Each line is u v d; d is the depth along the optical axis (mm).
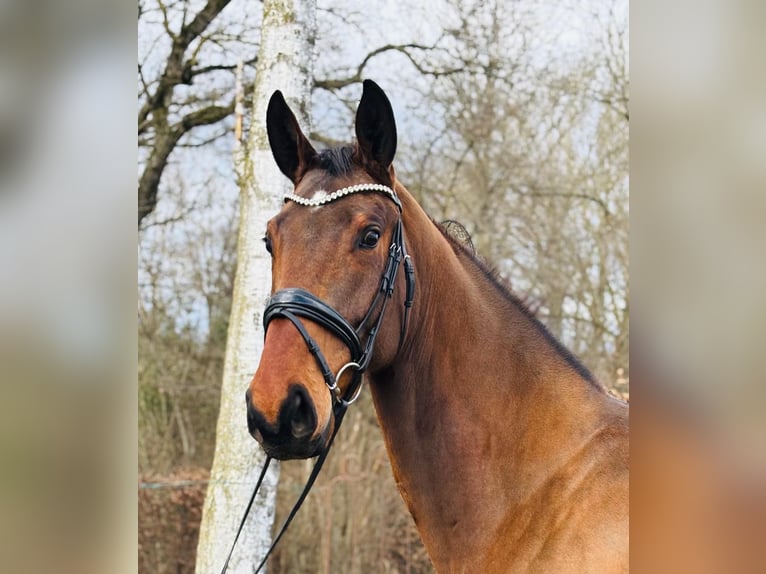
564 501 2125
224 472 3967
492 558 2158
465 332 2258
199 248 8461
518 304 2352
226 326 8438
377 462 7527
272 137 2301
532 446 2197
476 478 2188
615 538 2033
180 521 7879
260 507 3961
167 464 8164
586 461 2146
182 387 8289
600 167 8391
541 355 2277
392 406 2260
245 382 3963
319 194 2084
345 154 2182
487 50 8086
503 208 8391
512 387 2236
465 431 2207
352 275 2018
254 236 3986
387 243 2109
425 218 2311
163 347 8367
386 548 7422
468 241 2605
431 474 2221
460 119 8203
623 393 7418
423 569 7363
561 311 8211
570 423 2205
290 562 7508
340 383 2020
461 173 8281
